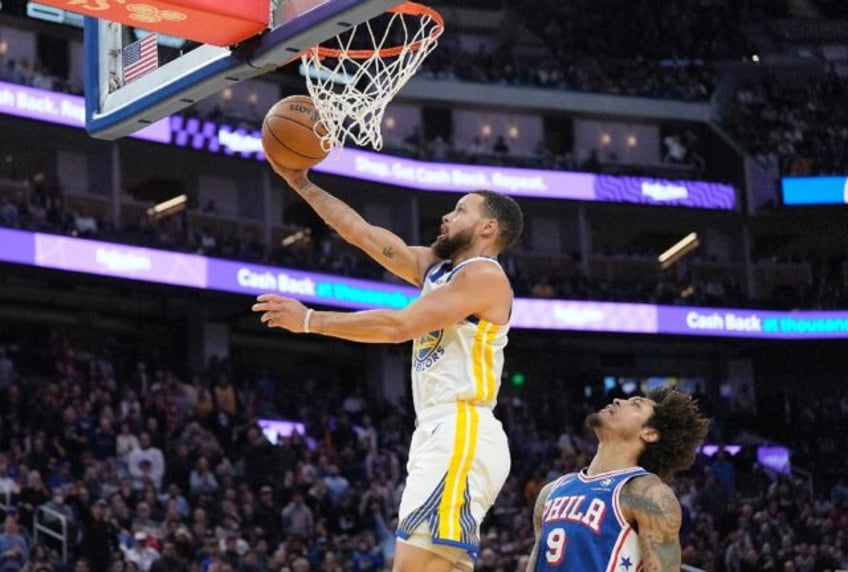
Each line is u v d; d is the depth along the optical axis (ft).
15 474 54.29
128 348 86.43
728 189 105.09
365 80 19.27
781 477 80.43
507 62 107.76
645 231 109.81
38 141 82.79
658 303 97.40
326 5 17.34
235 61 18.66
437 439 15.20
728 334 98.63
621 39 114.21
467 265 15.37
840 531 74.02
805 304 100.94
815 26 118.32
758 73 111.96
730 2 116.57
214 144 85.97
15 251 71.41
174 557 47.06
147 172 91.09
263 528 55.77
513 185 98.22
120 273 75.61
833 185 104.42
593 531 15.12
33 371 72.84
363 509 60.59
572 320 94.79
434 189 95.71
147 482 53.57
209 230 89.56
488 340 15.37
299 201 97.91
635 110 106.32
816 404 98.37
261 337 95.40
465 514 15.08
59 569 47.16
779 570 64.49
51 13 85.51
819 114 109.60
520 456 79.15
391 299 88.43
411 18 24.53
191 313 88.33
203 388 69.72
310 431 74.38
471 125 104.47
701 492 74.79
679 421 15.83
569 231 103.50
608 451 15.96
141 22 18.25
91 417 61.31
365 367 97.76
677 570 14.88
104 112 21.09
